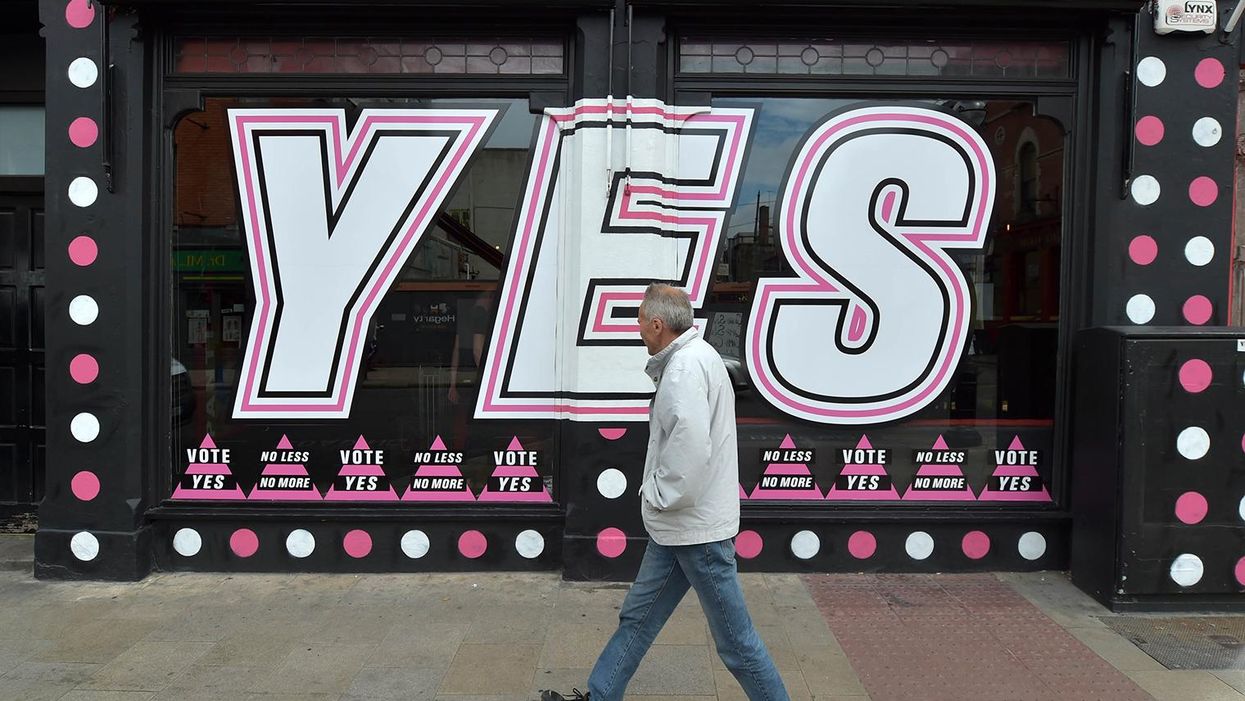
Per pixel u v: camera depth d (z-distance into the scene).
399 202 4.62
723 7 4.34
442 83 4.53
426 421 4.64
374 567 4.59
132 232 4.42
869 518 4.54
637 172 4.38
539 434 4.64
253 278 4.60
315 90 4.54
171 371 4.60
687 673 3.34
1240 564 3.97
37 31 5.36
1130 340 3.94
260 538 4.58
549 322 4.62
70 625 3.85
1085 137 4.54
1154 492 3.96
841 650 3.59
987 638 3.72
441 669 3.40
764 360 4.64
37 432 5.47
